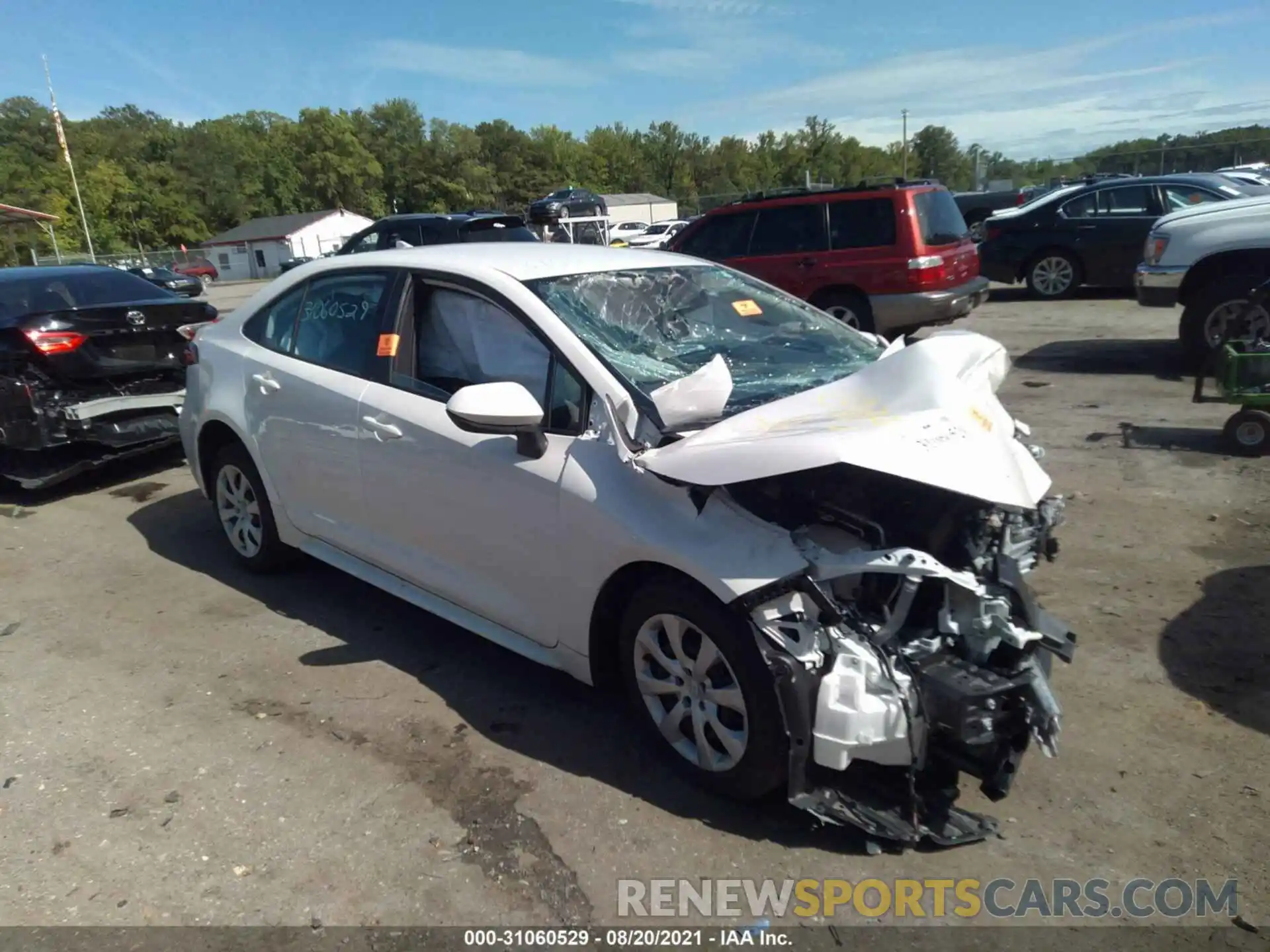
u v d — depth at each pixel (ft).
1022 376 28.81
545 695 11.93
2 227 200.95
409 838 9.32
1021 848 8.95
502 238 42.73
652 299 12.32
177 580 16.14
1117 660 12.15
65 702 12.12
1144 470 19.26
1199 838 8.97
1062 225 44.09
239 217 288.30
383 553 12.98
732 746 9.29
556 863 8.93
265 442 14.53
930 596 9.23
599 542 9.88
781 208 33.81
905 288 31.86
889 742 8.52
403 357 12.53
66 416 20.17
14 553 17.83
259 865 9.01
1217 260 26.05
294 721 11.51
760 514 9.30
